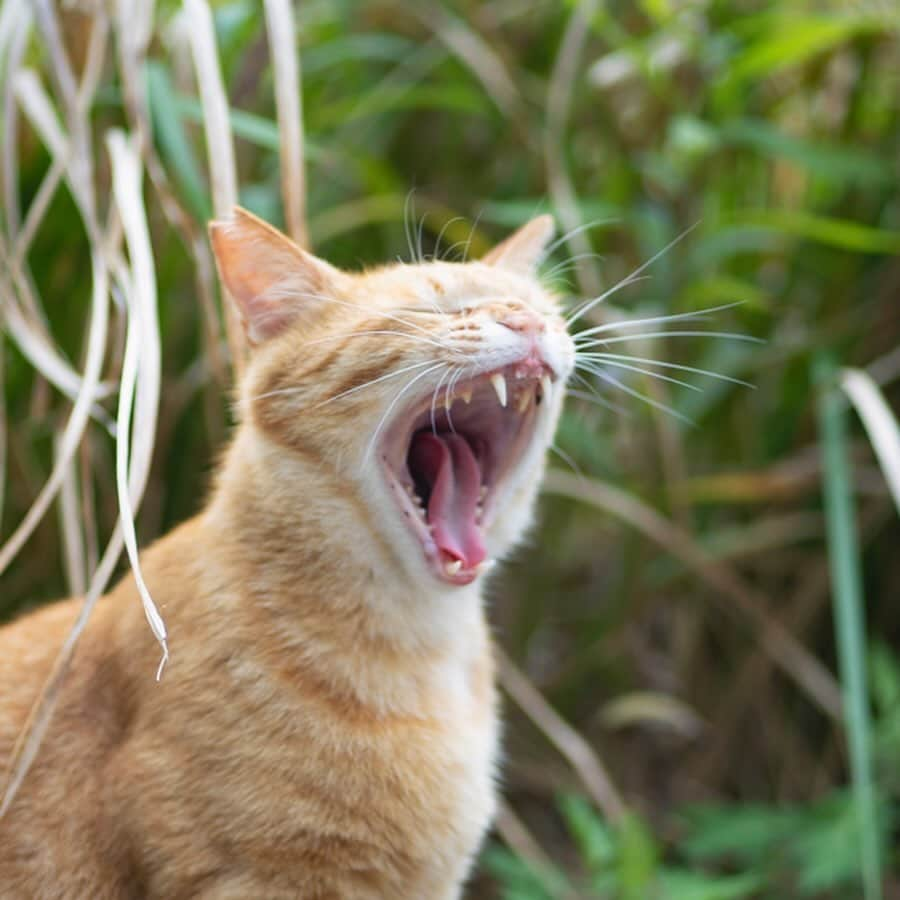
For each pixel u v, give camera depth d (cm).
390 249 102
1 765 68
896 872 97
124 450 66
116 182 76
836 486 88
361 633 69
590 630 100
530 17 107
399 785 67
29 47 90
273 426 70
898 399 101
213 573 68
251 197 90
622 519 99
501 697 100
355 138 104
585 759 88
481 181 106
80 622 65
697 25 100
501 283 73
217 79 77
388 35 106
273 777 66
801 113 105
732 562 101
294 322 72
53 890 67
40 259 87
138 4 82
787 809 95
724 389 98
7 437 88
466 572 71
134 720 67
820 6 104
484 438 77
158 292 88
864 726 82
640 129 104
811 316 101
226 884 66
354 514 69
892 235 93
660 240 98
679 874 86
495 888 99
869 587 103
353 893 67
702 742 103
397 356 69
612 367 95
